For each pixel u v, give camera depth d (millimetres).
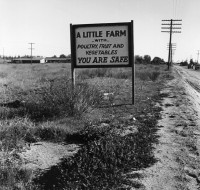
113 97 15617
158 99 16922
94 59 14820
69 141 8539
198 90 33562
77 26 14789
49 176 6262
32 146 8000
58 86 12469
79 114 11141
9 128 8672
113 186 5789
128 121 10875
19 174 6141
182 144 8484
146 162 7055
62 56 194625
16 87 20094
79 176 6082
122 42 14641
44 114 11000
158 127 10336
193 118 11953
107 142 7520
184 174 6535
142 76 31875
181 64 182875
